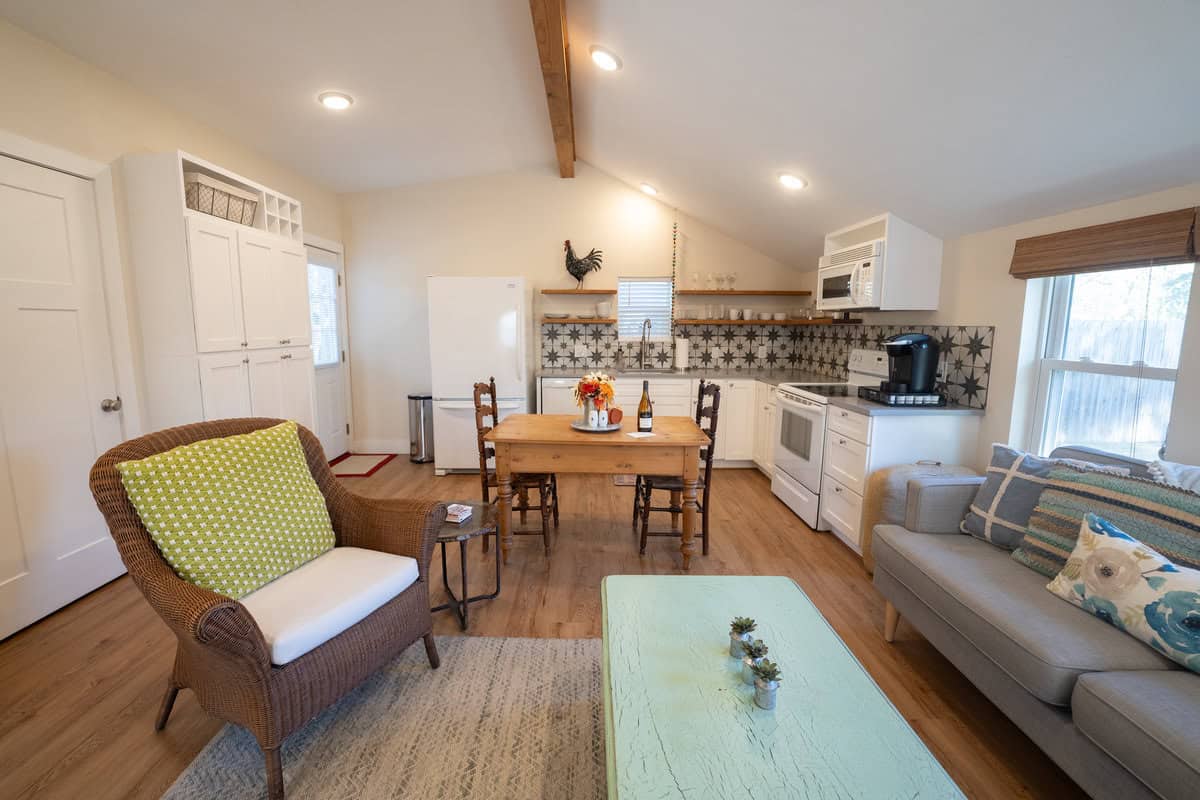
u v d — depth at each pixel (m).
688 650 1.42
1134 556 1.46
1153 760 1.09
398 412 5.13
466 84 3.15
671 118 3.10
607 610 1.61
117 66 2.50
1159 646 1.34
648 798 0.97
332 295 4.78
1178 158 1.76
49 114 2.25
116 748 1.60
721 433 4.67
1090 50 1.53
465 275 4.99
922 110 2.10
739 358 5.19
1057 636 1.42
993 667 1.56
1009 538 1.94
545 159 4.81
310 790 1.47
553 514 3.40
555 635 2.21
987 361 2.76
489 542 3.08
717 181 3.77
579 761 1.58
